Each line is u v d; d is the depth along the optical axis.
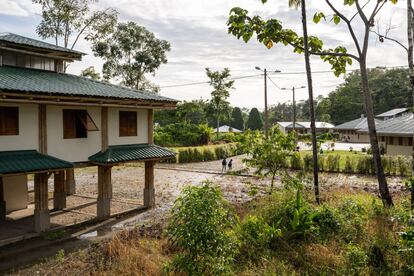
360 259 7.71
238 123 83.75
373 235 8.75
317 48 14.68
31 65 15.41
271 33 13.24
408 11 11.88
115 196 19.38
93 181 23.86
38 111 12.73
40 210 12.59
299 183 12.95
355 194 14.99
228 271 7.25
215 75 53.91
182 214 7.14
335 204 11.85
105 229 13.36
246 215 11.08
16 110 12.10
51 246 11.45
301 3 13.95
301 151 37.69
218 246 7.06
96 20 30.52
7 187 15.74
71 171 19.53
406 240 7.13
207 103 57.50
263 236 9.09
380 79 83.62
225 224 7.71
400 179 23.53
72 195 19.33
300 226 9.50
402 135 26.98
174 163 34.56
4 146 11.81
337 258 7.98
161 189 21.41
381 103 77.50
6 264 9.91
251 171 27.95
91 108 14.49
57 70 16.53
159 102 16.19
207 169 30.22
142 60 43.59
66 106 13.60
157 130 50.62
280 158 13.60
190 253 7.09
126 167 31.80
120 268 8.34
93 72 45.47
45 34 28.80
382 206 11.08
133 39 43.16
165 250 9.38
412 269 6.89
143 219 14.71
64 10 28.48
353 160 27.44
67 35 29.52
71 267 9.21
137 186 22.47
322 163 27.86
